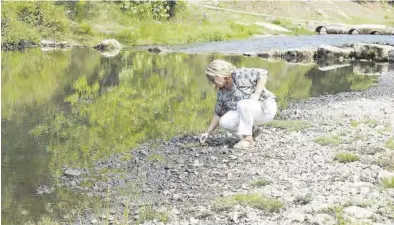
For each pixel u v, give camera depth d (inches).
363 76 730.2
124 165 316.5
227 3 1681.8
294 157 320.5
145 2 1368.1
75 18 1250.6
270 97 347.9
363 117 429.4
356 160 307.4
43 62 848.9
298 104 503.2
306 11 1836.9
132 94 565.6
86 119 441.4
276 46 1155.3
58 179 290.5
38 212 244.4
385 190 253.3
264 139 363.6
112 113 465.7
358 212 223.3
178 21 1412.4
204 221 227.1
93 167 312.3
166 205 250.8
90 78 682.2
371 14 2006.6
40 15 1149.7
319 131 386.3
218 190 269.9
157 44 1217.4
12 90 587.2
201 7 1539.1
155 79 679.1
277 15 1745.8
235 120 345.1
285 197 250.4
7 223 230.7
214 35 1331.2
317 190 258.2
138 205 252.4
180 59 924.0
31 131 397.7
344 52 1005.8
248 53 1007.6
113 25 1272.1
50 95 557.3
